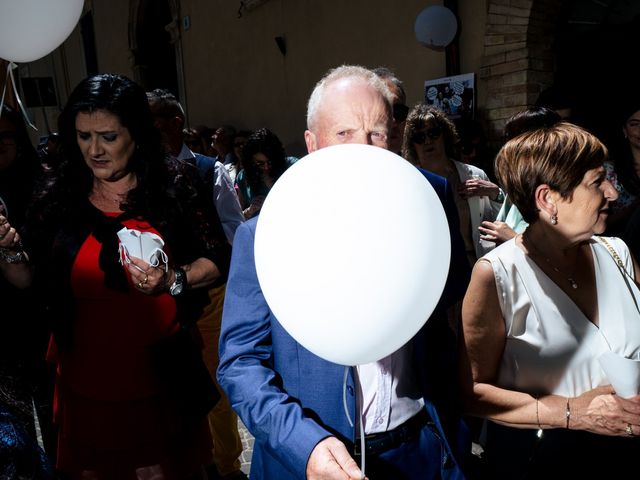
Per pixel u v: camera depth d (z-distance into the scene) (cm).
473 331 133
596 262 138
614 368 117
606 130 215
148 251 153
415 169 92
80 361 168
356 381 118
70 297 166
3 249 168
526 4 429
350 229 77
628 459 135
